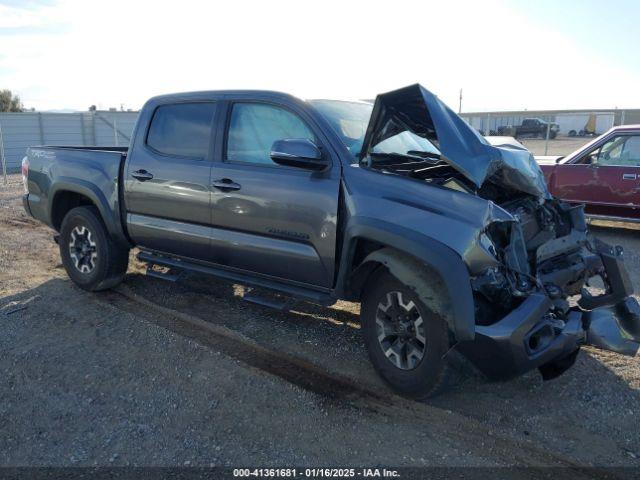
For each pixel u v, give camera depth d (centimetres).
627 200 906
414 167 412
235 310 534
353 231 371
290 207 412
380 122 388
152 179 503
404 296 363
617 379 404
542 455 316
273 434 336
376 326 385
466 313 323
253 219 435
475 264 330
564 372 404
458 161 355
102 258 556
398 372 372
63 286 604
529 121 2031
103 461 310
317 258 404
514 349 324
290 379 402
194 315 521
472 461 311
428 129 400
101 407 366
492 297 349
